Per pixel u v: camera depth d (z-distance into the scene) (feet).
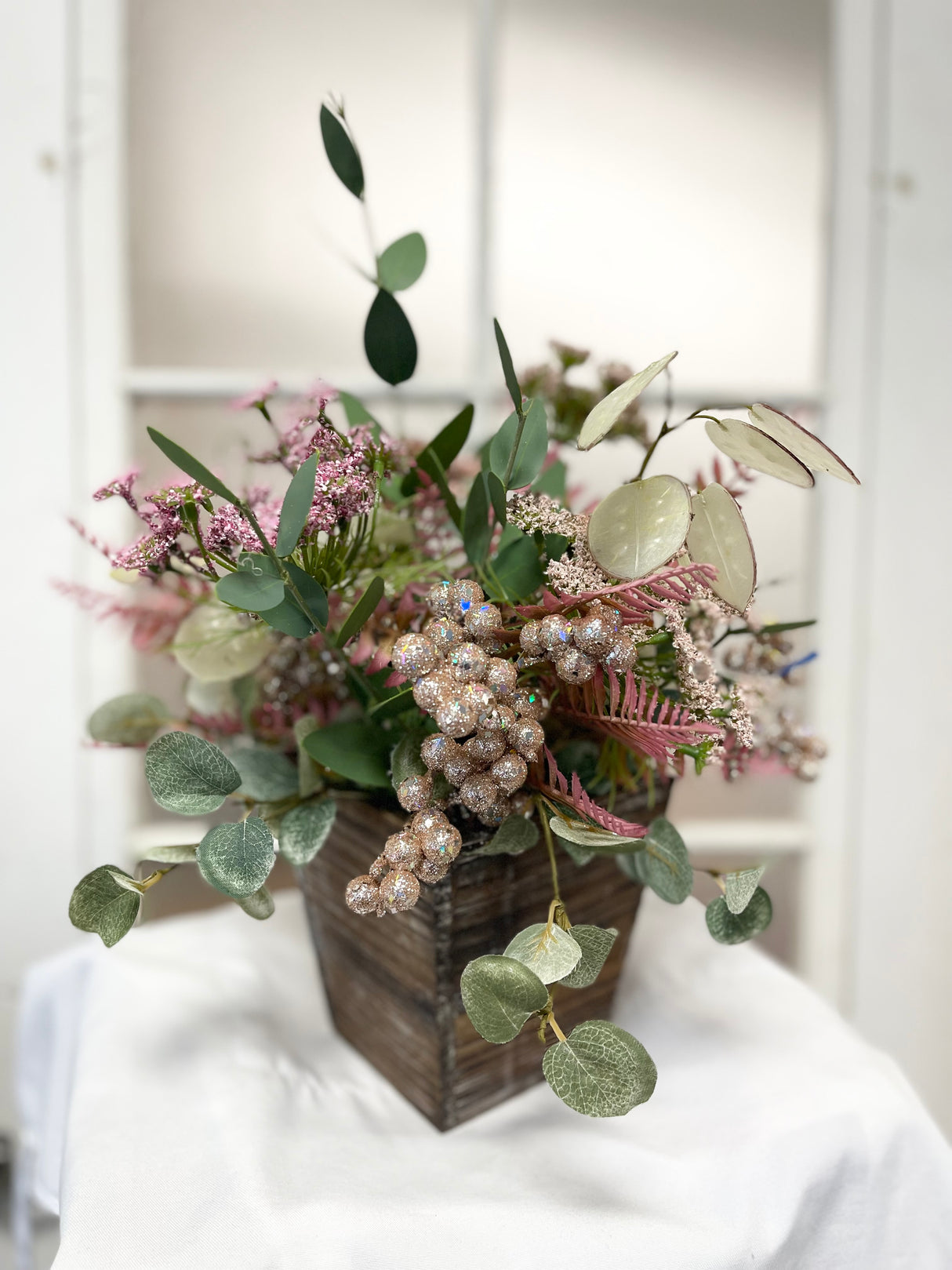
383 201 4.05
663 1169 1.98
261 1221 1.78
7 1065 4.08
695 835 4.45
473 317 4.13
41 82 3.68
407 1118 2.21
